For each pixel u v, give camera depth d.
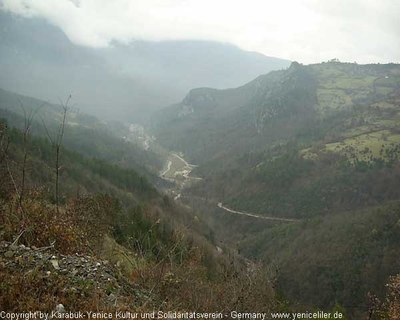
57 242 7.20
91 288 5.83
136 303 6.12
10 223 7.19
